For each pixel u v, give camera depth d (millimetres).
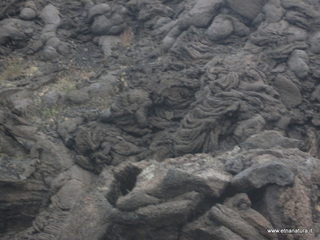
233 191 7883
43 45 14555
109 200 8992
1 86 12766
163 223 7680
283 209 7434
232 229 7215
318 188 8266
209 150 9820
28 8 15164
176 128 10914
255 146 9273
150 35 14797
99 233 8539
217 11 13625
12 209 9484
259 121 10023
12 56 14273
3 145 10953
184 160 8883
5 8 14984
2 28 14516
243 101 10391
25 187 9742
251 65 11391
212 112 10133
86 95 12422
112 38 14875
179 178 7730
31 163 10422
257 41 12297
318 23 12172
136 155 10516
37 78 13211
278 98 10805
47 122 11664
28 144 10961
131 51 14297
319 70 11180
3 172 10117
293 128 10539
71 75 13578
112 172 9656
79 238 8570
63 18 15414
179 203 7555
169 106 11266
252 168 7703
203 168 8242
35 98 12398
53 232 8984
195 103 10898
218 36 13008
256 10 13156
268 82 11164
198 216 7738
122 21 15070
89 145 10602
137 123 11023
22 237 9125
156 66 13133
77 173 10172
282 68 11406
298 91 10938
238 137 9914
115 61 13961
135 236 8164
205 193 7684
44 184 10070
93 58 14367
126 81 12820
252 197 7852
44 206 9766
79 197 9578
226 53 12625
